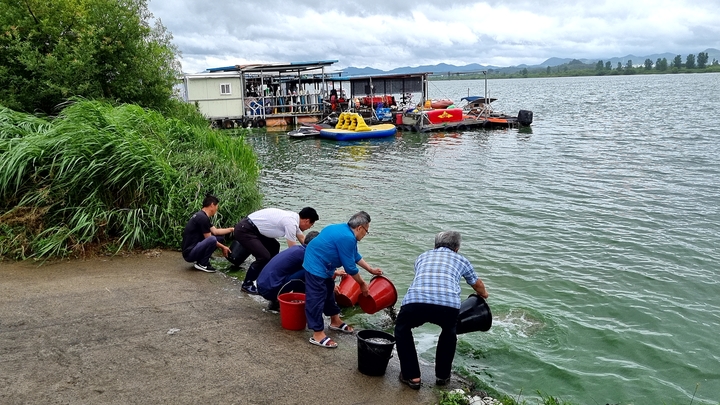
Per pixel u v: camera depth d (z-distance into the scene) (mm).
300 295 6762
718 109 46844
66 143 9289
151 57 18141
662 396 5840
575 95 87812
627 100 66188
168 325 6395
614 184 17188
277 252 8031
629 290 8688
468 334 7117
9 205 9008
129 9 18172
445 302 5094
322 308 6086
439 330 7289
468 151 25844
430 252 5535
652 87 111500
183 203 10141
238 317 6785
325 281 6121
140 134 11305
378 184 17953
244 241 7617
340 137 31078
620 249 10758
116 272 8172
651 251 10617
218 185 11094
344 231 6023
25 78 16000
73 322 6320
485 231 12102
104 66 16859
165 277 8094
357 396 5117
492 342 6906
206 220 8414
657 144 26000
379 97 40406
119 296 7215
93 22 16812
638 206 14258
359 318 7418
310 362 5711
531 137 30891
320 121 38656
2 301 6820
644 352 6758
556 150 25219
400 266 9797
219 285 7934
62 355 5527
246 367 5496
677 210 13766
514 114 48188
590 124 37156
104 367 5328
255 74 39469
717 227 12219
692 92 82312
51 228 8664
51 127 10227
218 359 5629
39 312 6555
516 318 7656
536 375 6211
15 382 4973
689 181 17312
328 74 42594
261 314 6949
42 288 7336
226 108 37906
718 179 17484
